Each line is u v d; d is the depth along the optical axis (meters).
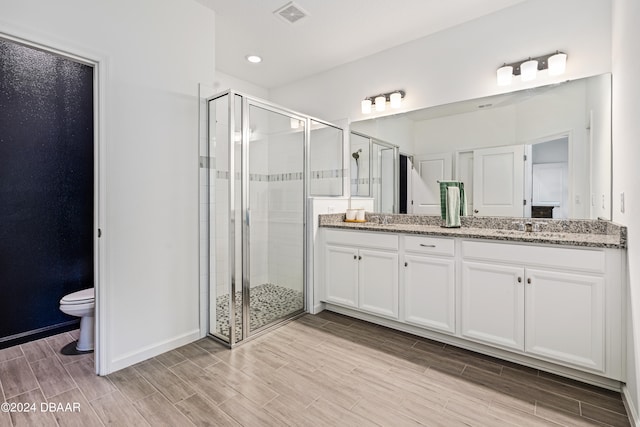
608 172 2.04
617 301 1.64
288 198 2.90
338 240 2.87
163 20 2.17
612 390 1.72
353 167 3.38
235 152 2.38
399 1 2.38
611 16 2.06
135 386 1.78
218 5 2.42
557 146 2.26
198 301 2.41
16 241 2.39
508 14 2.45
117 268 1.95
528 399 1.66
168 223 2.21
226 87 3.69
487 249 2.05
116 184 1.94
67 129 2.64
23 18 1.58
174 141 2.24
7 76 2.32
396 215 3.06
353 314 2.89
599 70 2.11
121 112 1.95
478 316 2.10
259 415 1.54
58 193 2.59
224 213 2.42
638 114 1.40
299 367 1.98
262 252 2.67
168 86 2.20
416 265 2.37
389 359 2.08
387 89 3.11
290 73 3.66
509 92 2.46
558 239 1.79
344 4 2.42
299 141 3.00
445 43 2.76
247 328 2.43
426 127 2.87
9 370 1.96
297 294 3.00
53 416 1.53
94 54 1.83
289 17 2.59
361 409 1.58
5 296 2.34
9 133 2.35
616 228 1.77
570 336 1.78
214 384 1.80
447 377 1.87
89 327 2.25
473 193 2.62
